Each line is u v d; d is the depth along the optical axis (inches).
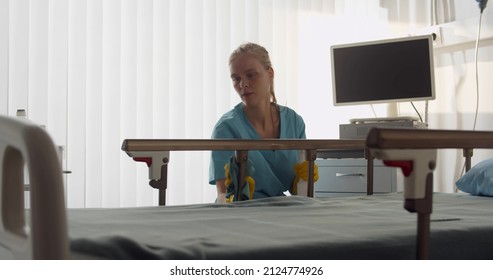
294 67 142.5
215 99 135.0
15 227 33.8
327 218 53.9
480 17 127.1
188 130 133.3
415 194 35.0
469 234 45.2
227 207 64.4
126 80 128.3
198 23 133.9
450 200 75.3
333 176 124.0
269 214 57.4
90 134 125.6
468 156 85.0
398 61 127.9
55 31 122.7
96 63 125.6
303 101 143.2
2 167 34.0
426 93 125.5
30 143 27.8
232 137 87.0
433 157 35.4
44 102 121.8
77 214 57.4
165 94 130.7
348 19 147.0
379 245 40.5
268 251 37.1
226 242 39.3
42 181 27.3
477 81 130.2
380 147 32.6
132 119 128.3
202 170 133.5
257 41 139.5
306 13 143.6
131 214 58.0
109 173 126.8
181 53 132.0
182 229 46.7
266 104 88.7
